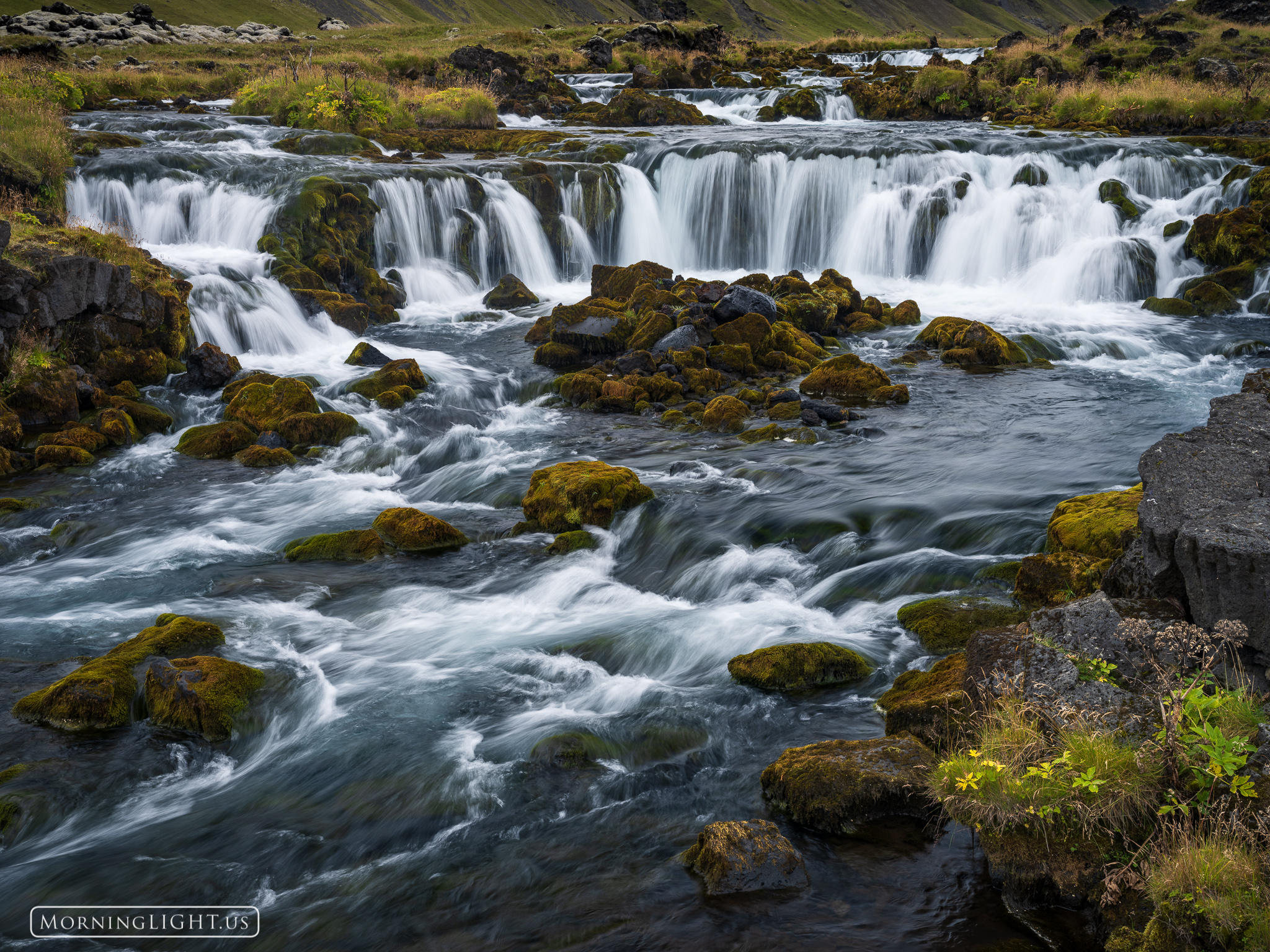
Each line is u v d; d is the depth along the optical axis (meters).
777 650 6.69
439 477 11.34
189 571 8.85
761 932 4.32
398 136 27.25
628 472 10.07
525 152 25.66
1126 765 4.44
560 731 6.13
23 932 4.59
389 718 6.37
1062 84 34.59
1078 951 4.09
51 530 9.72
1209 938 3.73
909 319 17.73
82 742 6.11
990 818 4.56
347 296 17.88
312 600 8.24
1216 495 5.20
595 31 55.00
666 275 17.84
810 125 32.59
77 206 18.98
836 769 5.11
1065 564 7.02
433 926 4.51
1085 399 13.34
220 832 5.27
